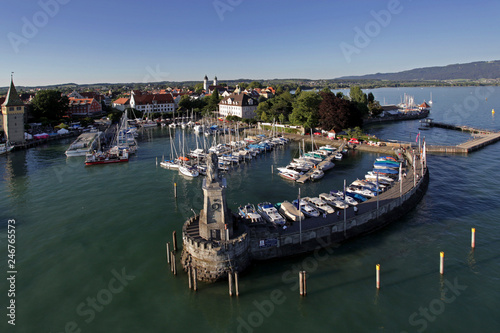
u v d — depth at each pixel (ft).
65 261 180.24
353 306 141.79
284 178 324.80
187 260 163.94
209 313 140.36
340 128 514.68
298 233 179.42
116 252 188.34
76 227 220.84
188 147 494.18
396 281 156.66
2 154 452.35
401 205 230.48
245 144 474.90
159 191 291.99
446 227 208.03
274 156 419.95
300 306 142.61
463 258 173.99
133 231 213.87
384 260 173.58
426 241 191.72
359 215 201.87
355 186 277.85
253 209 228.02
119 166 384.68
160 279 162.40
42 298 151.23
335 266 169.07
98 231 214.69
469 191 270.26
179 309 142.82
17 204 263.49
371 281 157.28
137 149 480.23
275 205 245.04
